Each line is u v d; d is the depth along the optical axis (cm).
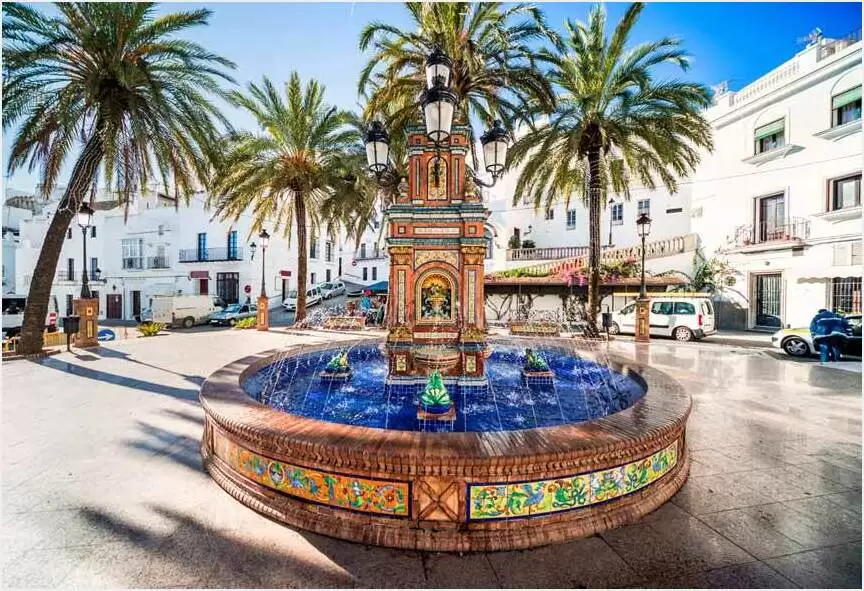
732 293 1752
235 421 328
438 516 266
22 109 911
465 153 591
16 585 228
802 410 565
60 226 1044
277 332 1575
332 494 281
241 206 1552
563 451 269
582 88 1295
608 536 272
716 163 1848
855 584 228
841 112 1417
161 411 549
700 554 254
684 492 331
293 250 3256
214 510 304
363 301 2117
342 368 624
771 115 1625
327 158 1650
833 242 1418
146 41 1012
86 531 278
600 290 1916
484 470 263
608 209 2364
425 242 568
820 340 995
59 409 558
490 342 881
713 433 471
